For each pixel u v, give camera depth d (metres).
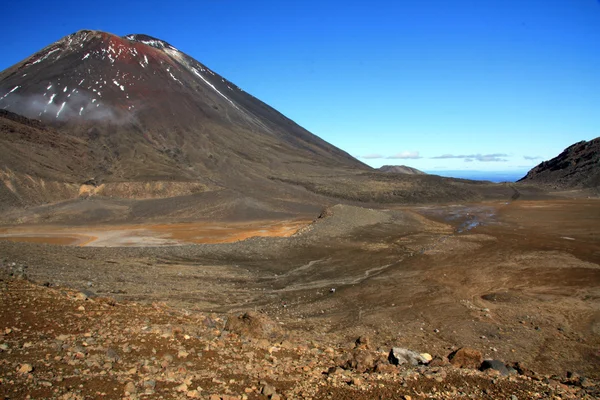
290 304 17.47
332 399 6.00
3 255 18.80
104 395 5.28
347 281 21.50
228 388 6.07
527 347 13.24
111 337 7.62
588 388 8.05
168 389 5.72
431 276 22.64
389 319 15.73
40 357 6.13
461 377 7.39
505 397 6.59
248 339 9.22
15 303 8.62
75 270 18.42
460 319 15.77
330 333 13.80
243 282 20.61
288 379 6.82
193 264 23.28
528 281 21.83
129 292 16.28
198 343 8.08
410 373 7.48
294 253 27.59
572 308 17.33
